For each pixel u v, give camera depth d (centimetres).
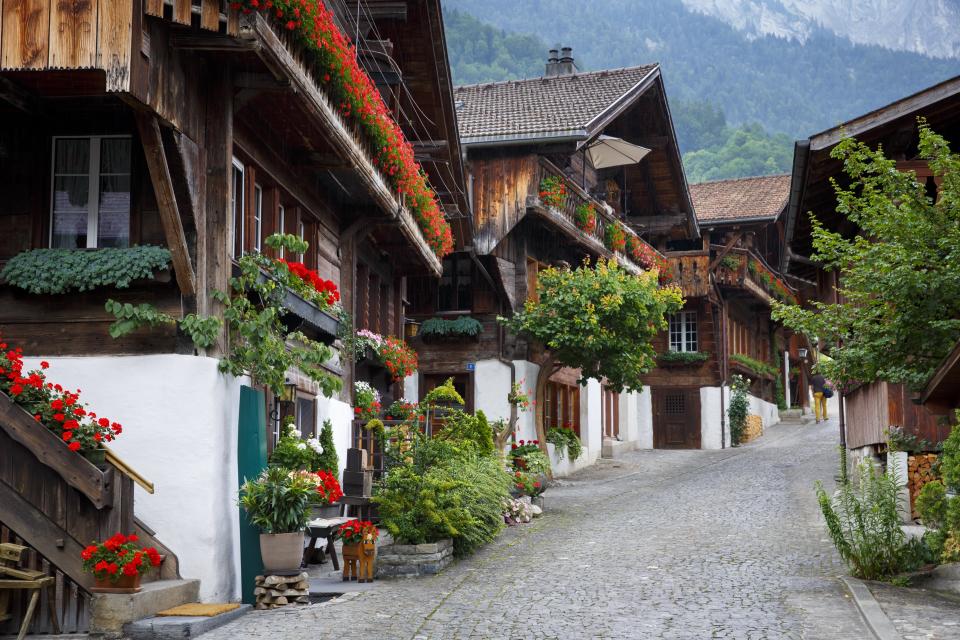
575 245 2616
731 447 3325
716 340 3350
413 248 1708
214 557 970
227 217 1017
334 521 1220
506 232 2272
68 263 969
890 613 900
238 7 910
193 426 977
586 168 2892
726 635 841
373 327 1838
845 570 1144
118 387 983
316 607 980
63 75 940
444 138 1877
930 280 1151
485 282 2386
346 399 1531
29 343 996
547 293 2244
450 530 1207
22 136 1029
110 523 871
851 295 1268
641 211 3209
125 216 1016
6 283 977
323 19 1058
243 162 1154
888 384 1510
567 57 3312
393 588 1085
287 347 1221
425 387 2411
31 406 888
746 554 1272
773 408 4047
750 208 3647
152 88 891
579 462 2642
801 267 2203
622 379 2262
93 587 860
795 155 1591
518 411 2338
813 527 1509
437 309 2412
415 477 1231
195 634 846
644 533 1488
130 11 858
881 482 1113
